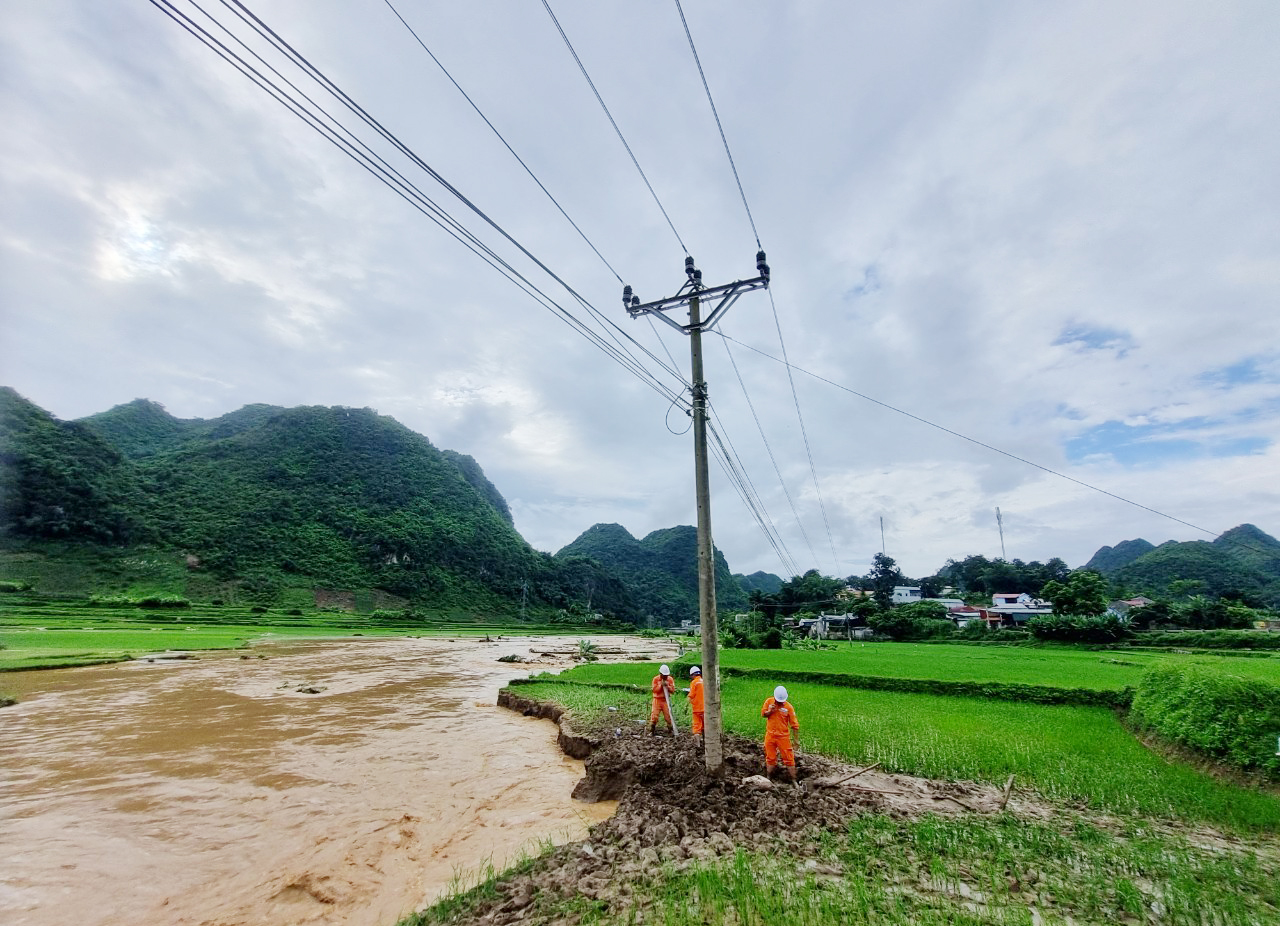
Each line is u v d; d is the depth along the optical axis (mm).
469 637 79125
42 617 60812
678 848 7688
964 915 5719
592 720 17344
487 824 10578
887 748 13297
